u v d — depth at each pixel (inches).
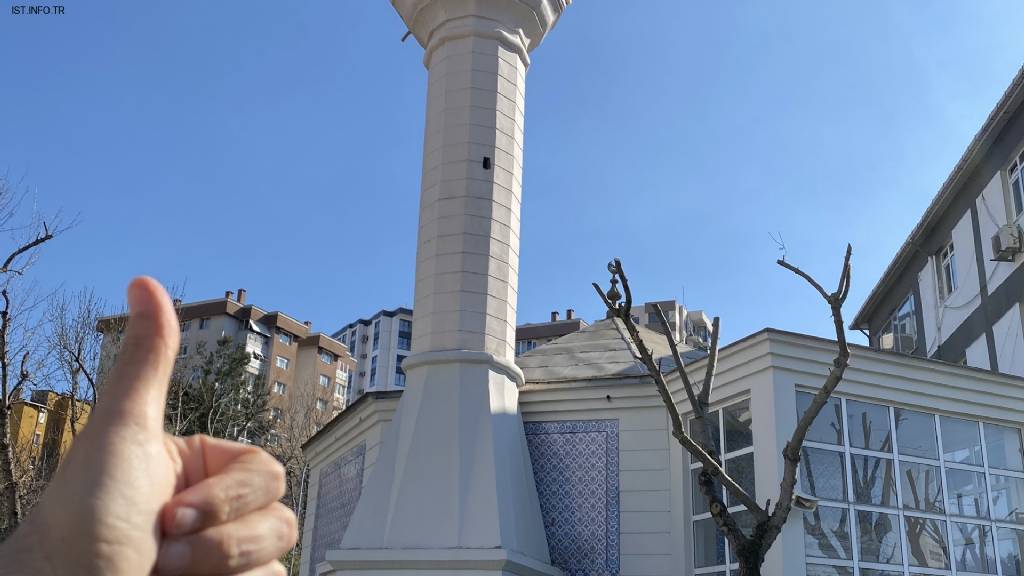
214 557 44.9
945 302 973.8
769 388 517.7
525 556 534.6
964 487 544.4
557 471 608.4
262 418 1871.3
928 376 550.9
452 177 631.2
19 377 714.8
